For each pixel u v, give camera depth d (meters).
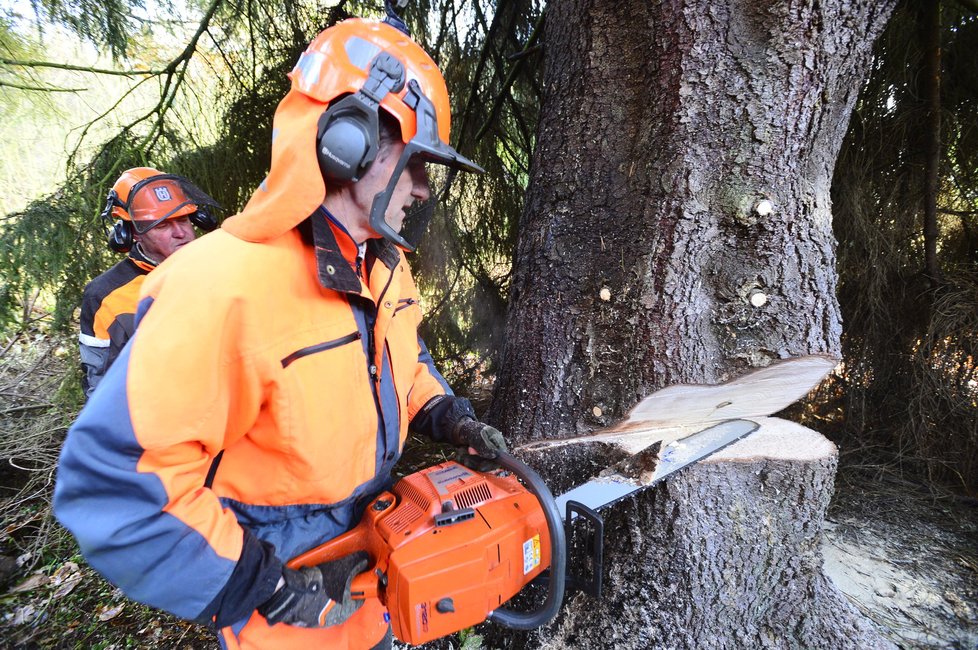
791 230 1.29
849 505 2.45
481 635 1.66
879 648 1.52
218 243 0.73
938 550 2.13
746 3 1.20
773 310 1.29
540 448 1.49
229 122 2.78
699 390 1.32
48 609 1.99
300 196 0.73
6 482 2.78
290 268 0.77
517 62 2.81
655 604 1.41
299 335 0.77
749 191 1.27
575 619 1.47
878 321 2.71
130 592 0.69
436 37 2.98
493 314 3.64
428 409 1.22
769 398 1.45
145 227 1.80
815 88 1.23
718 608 1.43
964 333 2.39
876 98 2.54
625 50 1.34
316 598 0.83
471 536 0.91
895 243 2.64
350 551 0.97
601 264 1.41
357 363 0.88
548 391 1.51
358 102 0.73
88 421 0.63
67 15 2.41
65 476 0.64
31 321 2.92
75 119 2.96
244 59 2.74
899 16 2.39
